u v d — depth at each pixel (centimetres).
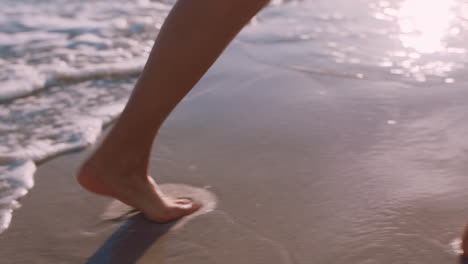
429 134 177
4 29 326
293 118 195
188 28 117
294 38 289
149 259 126
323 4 361
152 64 120
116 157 131
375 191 147
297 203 144
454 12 322
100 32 321
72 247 132
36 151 181
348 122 189
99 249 131
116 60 272
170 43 118
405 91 212
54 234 137
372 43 275
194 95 220
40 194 157
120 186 135
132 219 142
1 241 135
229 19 116
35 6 383
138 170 136
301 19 327
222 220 139
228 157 171
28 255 129
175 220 140
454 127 180
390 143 173
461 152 164
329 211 140
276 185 154
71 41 303
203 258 125
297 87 222
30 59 273
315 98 210
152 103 124
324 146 174
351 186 150
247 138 183
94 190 134
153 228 137
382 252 123
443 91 211
